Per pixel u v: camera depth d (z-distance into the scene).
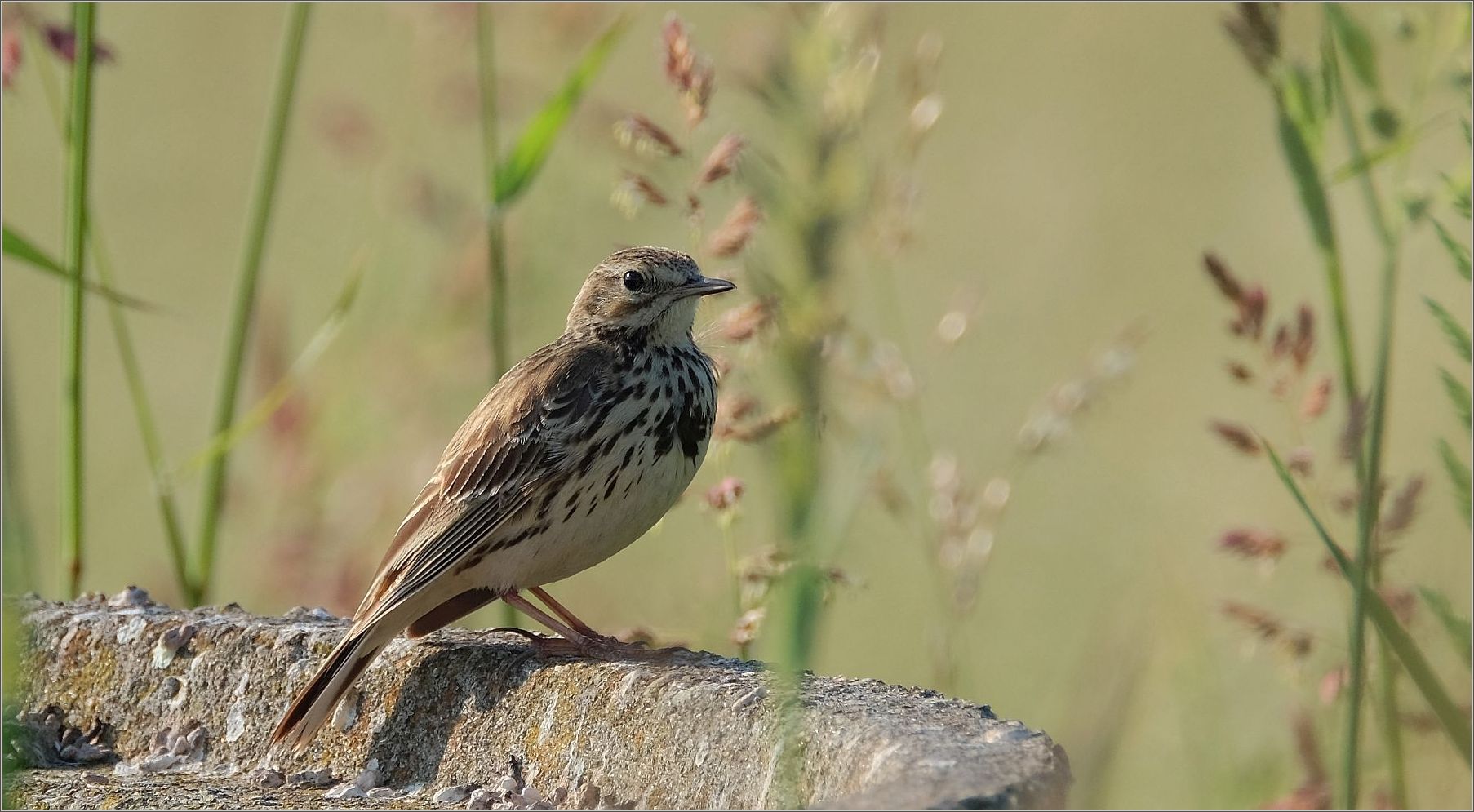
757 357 9.56
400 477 15.74
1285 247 18.67
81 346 12.01
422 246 17.22
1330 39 8.80
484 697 9.76
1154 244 19.58
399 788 9.80
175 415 19.83
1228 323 10.25
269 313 16.88
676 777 8.75
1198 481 16.27
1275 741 11.48
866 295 15.97
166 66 23.61
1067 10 22.19
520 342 16.00
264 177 13.01
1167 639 11.77
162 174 22.78
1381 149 9.02
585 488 10.56
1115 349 12.80
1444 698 8.49
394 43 20.55
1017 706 13.94
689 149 10.14
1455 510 10.24
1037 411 13.01
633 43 19.45
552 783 9.31
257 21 23.61
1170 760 11.32
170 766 10.27
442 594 10.72
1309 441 15.36
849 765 7.90
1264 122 21.06
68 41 11.64
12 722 10.09
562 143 15.80
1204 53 21.62
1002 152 20.95
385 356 16.17
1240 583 13.94
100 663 10.78
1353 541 10.57
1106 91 21.64
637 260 11.12
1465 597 9.97
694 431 11.00
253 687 10.32
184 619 10.77
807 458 5.39
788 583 5.52
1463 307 13.96
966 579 12.27
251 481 16.41
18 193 21.73
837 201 5.33
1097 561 15.76
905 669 14.45
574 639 10.25
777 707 8.41
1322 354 15.70
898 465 14.30
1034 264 19.62
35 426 19.73
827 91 8.40
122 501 18.61
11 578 6.77
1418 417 13.85
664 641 10.49
